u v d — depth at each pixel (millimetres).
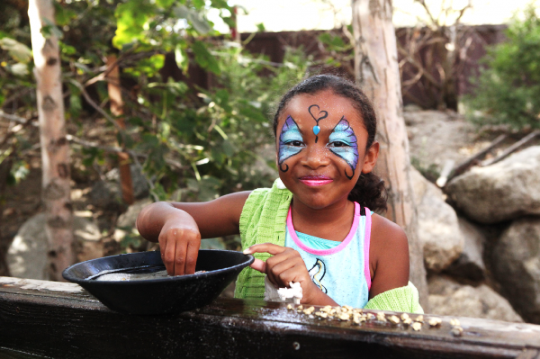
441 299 3584
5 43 2549
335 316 938
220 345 956
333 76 1318
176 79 5426
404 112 6027
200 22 2637
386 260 1312
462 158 4844
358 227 1332
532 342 789
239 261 1087
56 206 2730
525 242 3992
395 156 2221
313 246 1319
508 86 5094
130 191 3984
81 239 3619
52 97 2668
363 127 1262
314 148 1200
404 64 6414
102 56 3980
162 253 1063
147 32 2914
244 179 3660
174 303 904
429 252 3629
